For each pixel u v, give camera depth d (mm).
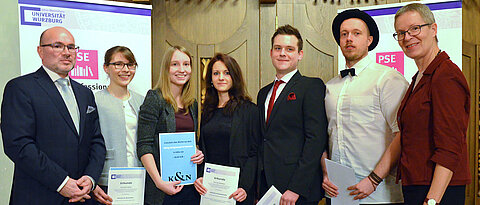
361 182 2123
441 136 1745
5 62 3238
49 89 2209
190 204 2525
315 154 2238
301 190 2209
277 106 2334
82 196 2186
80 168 2250
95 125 2393
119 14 2816
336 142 2277
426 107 1836
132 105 2643
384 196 2184
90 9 2721
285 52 2340
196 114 2604
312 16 3699
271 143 2328
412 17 1918
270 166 2307
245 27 3705
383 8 2979
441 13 2881
